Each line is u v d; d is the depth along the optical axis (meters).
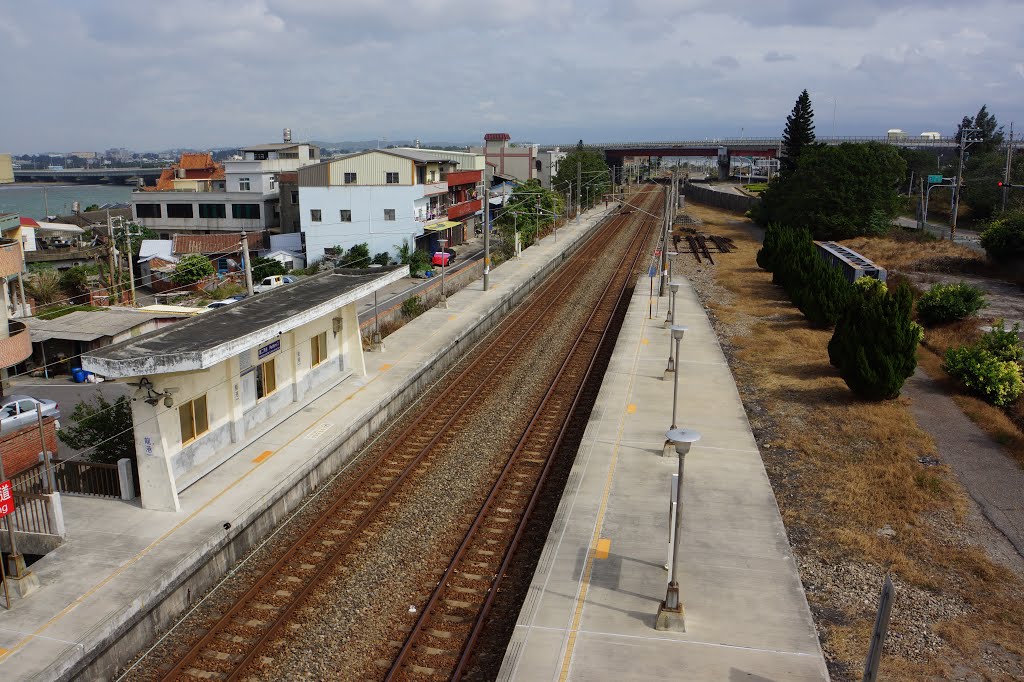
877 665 7.77
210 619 11.66
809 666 9.77
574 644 10.19
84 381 26.88
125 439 15.59
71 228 56.56
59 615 10.64
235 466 15.94
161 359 13.22
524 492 15.94
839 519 14.09
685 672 9.62
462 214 58.34
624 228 68.38
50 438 16.61
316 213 47.97
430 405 21.66
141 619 11.10
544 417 20.61
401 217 47.53
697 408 20.08
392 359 24.45
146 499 13.99
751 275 42.31
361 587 12.33
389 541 13.87
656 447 17.34
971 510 14.33
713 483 15.38
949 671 9.84
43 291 39.31
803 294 30.69
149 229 54.62
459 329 28.75
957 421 18.88
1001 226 36.28
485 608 11.60
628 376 23.09
